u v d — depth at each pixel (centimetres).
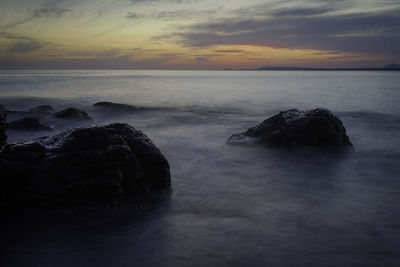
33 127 1731
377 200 757
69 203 673
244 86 7419
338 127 1282
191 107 3228
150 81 10419
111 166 712
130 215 666
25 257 510
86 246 544
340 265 483
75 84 7675
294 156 1178
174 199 767
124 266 485
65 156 701
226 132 1850
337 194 802
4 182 660
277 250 526
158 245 546
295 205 727
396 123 2164
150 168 803
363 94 4681
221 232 594
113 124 823
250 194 807
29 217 643
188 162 1149
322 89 5991
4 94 4594
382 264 485
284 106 3312
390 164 1094
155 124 2173
